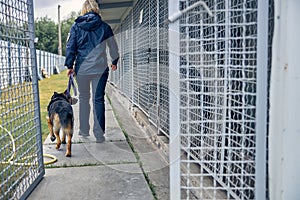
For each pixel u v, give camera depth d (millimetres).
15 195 2178
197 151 2037
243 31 1495
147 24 4809
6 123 2213
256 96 1457
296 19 1288
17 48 2375
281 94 1330
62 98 4062
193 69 1874
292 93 1315
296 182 1350
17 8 2340
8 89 2250
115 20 8750
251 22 1471
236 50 1651
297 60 1304
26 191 2318
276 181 1375
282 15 1304
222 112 1726
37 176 2594
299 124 1328
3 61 2195
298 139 1333
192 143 2039
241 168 1599
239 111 1643
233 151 1697
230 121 1563
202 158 1703
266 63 1438
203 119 1912
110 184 2553
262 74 1443
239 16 1570
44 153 3516
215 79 1563
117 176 2738
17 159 2301
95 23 3889
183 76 1772
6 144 2227
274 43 1347
